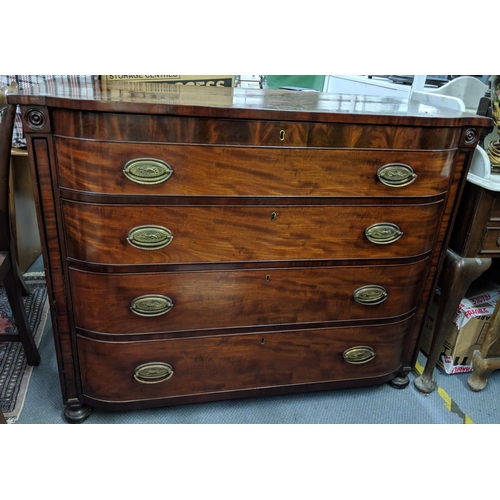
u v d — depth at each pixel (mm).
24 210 2195
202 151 1039
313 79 2936
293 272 1236
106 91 1221
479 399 1562
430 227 1294
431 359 1556
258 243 1175
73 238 1087
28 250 2270
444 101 1598
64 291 1152
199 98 1195
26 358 1604
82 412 1343
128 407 1314
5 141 1224
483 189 1302
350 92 2684
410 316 1440
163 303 1178
